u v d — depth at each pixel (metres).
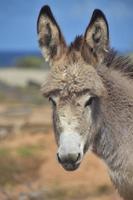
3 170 38.44
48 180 37.38
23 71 138.25
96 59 15.05
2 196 33.88
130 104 15.42
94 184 35.00
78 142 13.90
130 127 15.33
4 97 83.69
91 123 14.41
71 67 14.59
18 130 50.62
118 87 15.45
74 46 15.16
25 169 39.12
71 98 14.13
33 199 33.41
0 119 56.66
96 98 14.48
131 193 15.40
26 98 82.06
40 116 57.84
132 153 15.20
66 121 13.99
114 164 15.38
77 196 33.19
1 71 139.62
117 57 15.85
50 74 14.64
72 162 13.77
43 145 43.81
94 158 39.47
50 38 15.30
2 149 41.94
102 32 15.01
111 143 15.28
